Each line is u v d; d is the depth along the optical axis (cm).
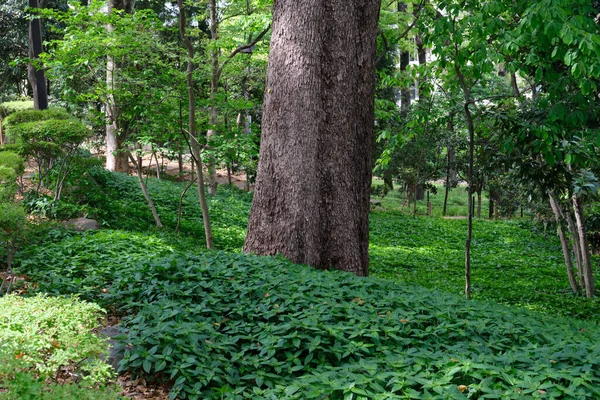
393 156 2922
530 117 980
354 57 936
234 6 1752
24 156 1537
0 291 746
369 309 647
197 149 1309
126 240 1130
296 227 912
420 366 488
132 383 534
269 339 568
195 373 513
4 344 409
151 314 608
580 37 737
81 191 1576
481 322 623
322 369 532
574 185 1009
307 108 919
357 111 943
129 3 2211
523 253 2203
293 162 918
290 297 660
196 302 680
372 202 3338
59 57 1299
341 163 934
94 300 730
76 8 1286
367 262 969
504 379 463
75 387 343
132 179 2078
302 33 920
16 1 3228
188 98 1383
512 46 833
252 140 1504
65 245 983
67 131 1368
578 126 968
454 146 2792
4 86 3691
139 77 1379
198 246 1352
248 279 725
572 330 681
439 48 956
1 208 740
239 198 2475
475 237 2442
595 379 453
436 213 3369
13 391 326
